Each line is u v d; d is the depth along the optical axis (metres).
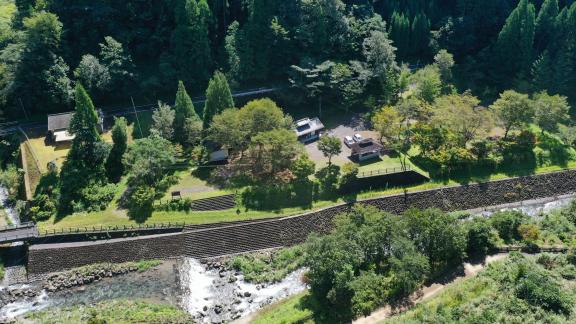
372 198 91.81
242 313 72.25
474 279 71.50
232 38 112.75
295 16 115.06
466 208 94.44
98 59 112.19
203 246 84.00
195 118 99.88
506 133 105.19
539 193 98.06
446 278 73.44
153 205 88.12
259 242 85.25
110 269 79.88
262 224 86.44
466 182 97.06
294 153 92.19
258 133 92.00
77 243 82.69
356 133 107.38
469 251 78.44
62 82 105.94
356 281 67.62
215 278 79.38
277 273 79.69
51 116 102.62
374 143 99.06
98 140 95.12
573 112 122.88
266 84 117.38
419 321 63.19
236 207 88.94
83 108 92.06
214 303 74.31
